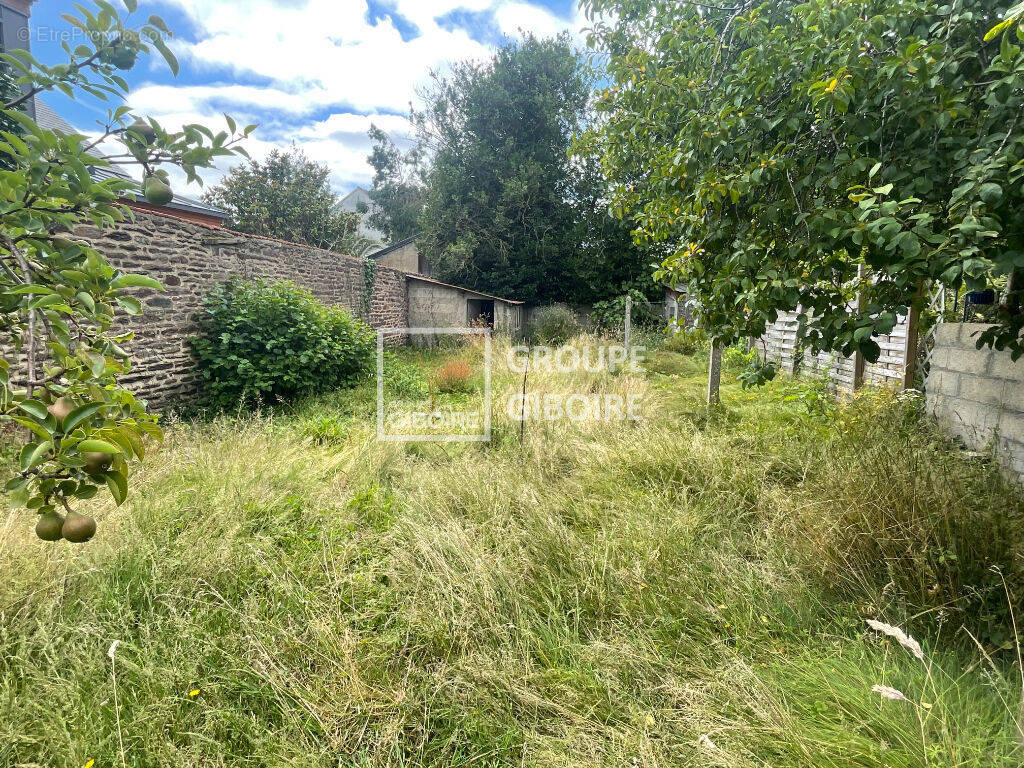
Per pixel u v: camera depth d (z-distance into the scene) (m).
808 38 2.21
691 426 4.54
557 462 3.95
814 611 2.06
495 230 15.77
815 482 2.88
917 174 1.98
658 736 1.61
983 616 1.80
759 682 1.66
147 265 5.40
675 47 3.07
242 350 6.17
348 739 1.67
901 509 2.19
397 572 2.48
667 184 2.96
